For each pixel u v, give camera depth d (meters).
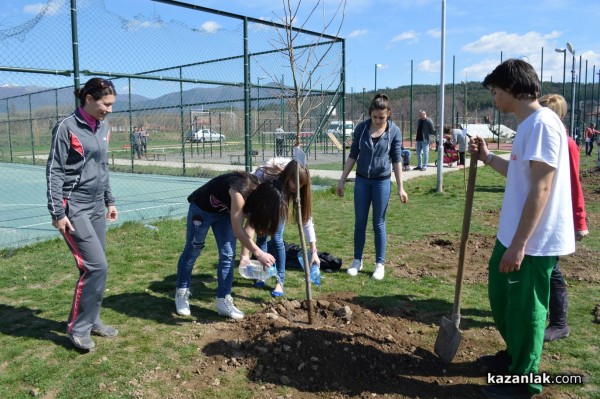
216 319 4.16
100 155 3.65
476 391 3.07
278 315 4.09
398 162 5.34
